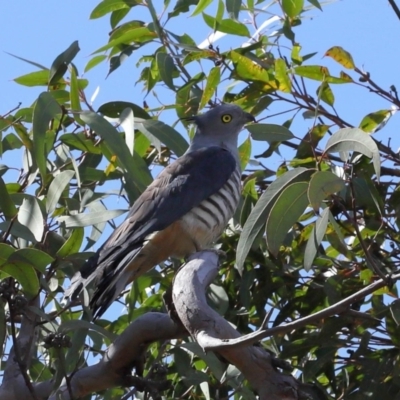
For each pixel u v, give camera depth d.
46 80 11.45
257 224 8.89
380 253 10.88
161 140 10.32
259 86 11.71
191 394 10.65
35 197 9.23
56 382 8.75
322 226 9.05
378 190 11.15
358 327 10.30
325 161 10.61
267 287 10.85
